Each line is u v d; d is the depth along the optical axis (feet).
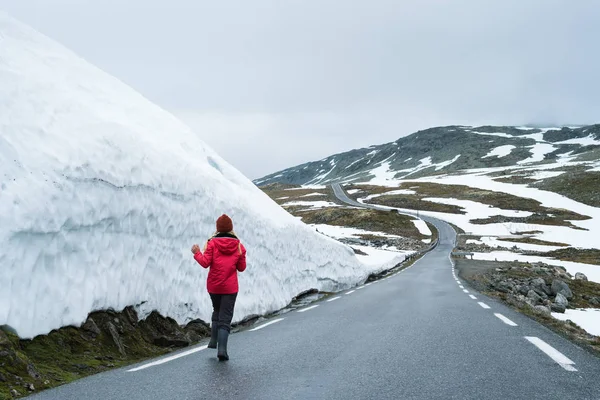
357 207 412.57
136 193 27.73
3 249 19.01
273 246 46.34
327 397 14.15
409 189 518.78
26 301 19.58
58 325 20.86
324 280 60.70
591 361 19.11
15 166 21.38
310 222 358.02
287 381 16.14
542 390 14.80
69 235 22.56
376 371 17.46
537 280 86.74
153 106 48.47
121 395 14.73
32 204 20.74
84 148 25.79
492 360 19.21
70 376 17.92
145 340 25.18
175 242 30.71
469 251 222.48
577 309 72.84
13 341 18.22
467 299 47.52
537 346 22.27
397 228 321.11
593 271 141.69
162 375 17.38
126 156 28.40
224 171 52.90
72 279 22.25
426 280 79.36
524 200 405.59
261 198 55.67
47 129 24.90
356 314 36.01
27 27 37.40
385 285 69.72
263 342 24.44
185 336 27.37
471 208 392.47
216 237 20.85
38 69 31.50
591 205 376.89
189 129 51.90
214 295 20.77
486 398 13.96
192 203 33.30
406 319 32.42
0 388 15.24
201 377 16.89
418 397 14.06
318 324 30.96
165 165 31.99
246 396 14.33
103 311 23.89
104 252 24.64
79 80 36.99
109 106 37.04
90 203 24.00
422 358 19.67
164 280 28.91
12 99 24.66
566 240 268.62
